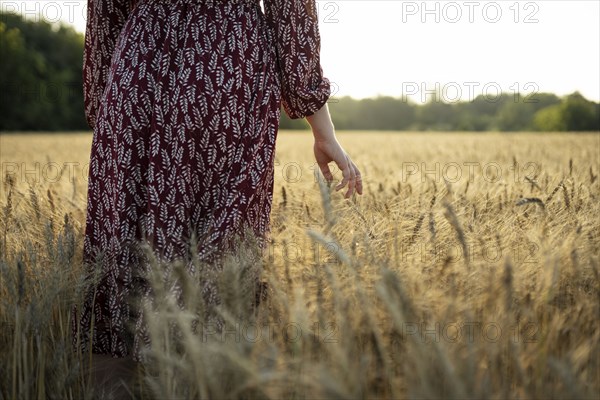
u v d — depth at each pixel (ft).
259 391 4.61
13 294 5.71
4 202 9.46
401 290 4.47
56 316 6.46
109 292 6.52
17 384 5.74
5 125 137.59
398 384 4.47
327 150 6.92
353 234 6.39
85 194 11.25
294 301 5.22
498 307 5.08
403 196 9.32
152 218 6.03
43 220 7.66
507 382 4.82
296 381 4.47
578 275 5.54
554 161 17.56
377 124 178.09
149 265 5.70
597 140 36.99
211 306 5.42
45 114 140.97
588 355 4.80
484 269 5.55
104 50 7.14
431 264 5.81
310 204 9.09
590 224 6.79
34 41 151.53
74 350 6.53
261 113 6.25
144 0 6.40
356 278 5.00
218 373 4.47
